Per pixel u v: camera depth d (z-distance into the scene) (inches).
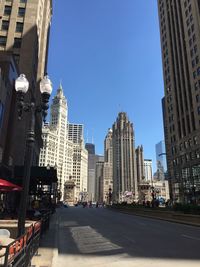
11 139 1272.1
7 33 2209.6
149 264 381.7
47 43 3223.4
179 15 3919.8
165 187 5944.9
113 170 7445.9
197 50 3314.5
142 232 763.4
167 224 1038.4
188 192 3265.3
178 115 3782.0
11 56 1215.6
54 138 4621.1
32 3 2326.5
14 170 1035.9
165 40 4372.5
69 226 949.8
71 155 5861.2
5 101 1123.3
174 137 3846.0
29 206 1270.9
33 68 2194.9
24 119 1760.6
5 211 1030.4
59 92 5177.2
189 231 790.5
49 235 671.8
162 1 4581.7
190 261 397.4
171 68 4047.7
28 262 305.4
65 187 5265.8
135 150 7696.9
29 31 2218.3
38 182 1190.3
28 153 412.5
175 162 3750.0
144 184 4237.2
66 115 5265.8
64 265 384.8
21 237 249.8
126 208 2181.3
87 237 665.6
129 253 462.6
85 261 408.8
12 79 1254.9
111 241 597.9
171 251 476.4
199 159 3085.6
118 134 7485.2
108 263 393.4
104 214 1844.2
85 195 6801.2
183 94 3641.7
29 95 1923.0
